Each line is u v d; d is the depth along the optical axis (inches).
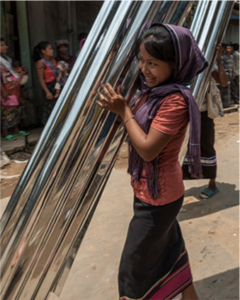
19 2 245.6
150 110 53.9
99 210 128.4
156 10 46.8
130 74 48.4
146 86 54.9
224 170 164.7
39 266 46.5
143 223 61.7
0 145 206.4
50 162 42.9
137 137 51.8
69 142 42.9
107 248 104.8
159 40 48.4
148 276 65.7
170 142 57.2
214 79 124.5
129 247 63.6
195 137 54.9
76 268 95.9
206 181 150.6
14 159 195.6
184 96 53.2
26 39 253.6
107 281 90.8
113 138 50.1
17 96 220.4
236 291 84.4
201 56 54.6
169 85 53.3
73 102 43.0
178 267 70.6
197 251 101.3
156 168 58.2
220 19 60.4
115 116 49.6
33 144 218.2
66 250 49.3
